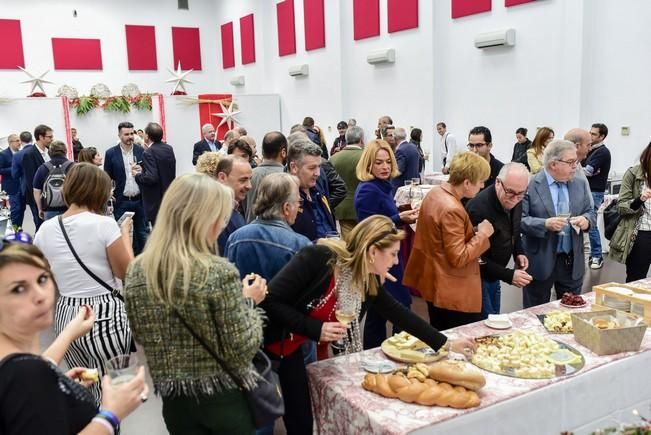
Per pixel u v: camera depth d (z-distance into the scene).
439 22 8.75
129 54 15.16
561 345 2.04
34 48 14.17
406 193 5.02
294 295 1.79
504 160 7.94
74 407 1.13
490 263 2.58
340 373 1.88
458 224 2.34
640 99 6.15
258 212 2.21
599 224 5.52
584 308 2.44
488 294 3.19
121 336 2.18
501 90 7.84
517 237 2.74
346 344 2.09
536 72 7.25
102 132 11.81
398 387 1.67
